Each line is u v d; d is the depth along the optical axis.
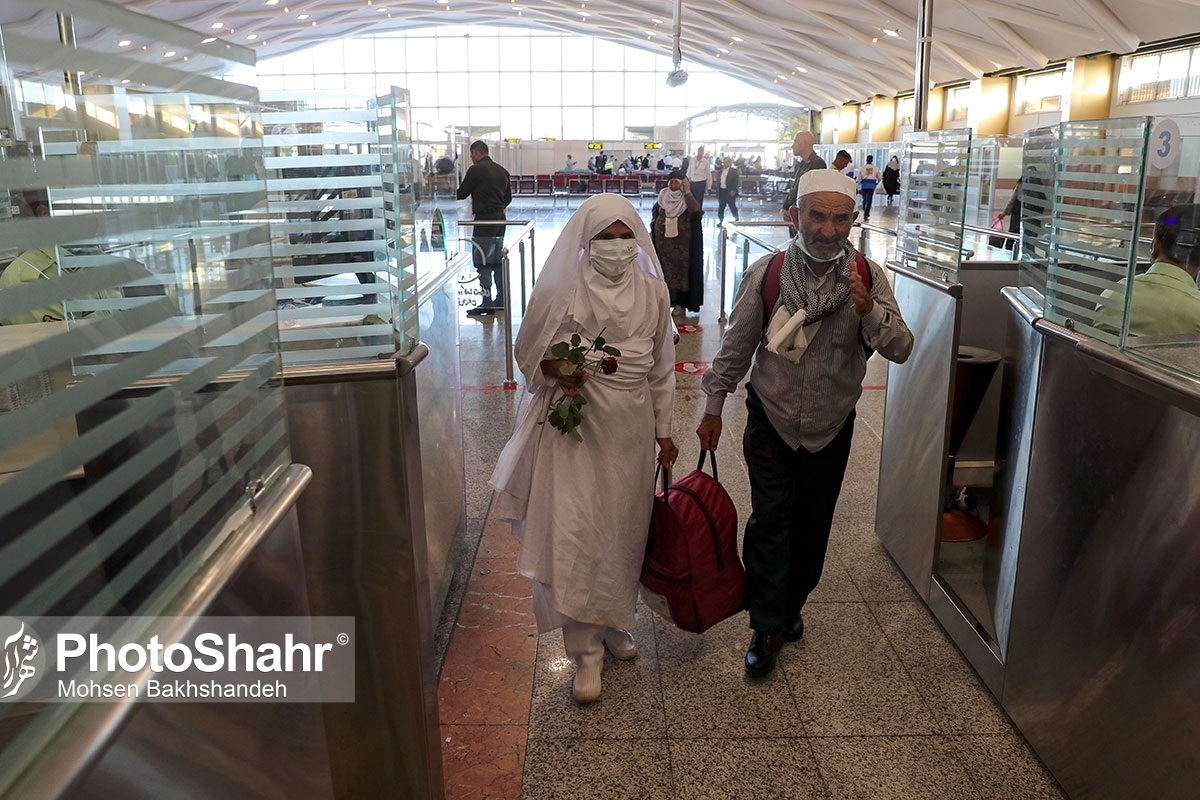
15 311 0.70
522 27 34.25
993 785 2.18
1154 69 16.77
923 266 3.16
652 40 32.72
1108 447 2.00
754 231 7.22
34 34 0.75
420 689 1.98
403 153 1.93
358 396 1.81
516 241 6.14
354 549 1.89
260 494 1.23
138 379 0.90
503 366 6.38
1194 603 1.69
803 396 2.43
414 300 2.05
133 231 0.90
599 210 2.28
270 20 28.45
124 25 0.89
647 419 2.39
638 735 2.37
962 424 3.45
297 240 1.80
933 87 26.91
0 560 0.66
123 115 0.89
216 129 1.11
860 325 2.38
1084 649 2.06
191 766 0.92
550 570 2.35
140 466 0.89
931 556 2.98
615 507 2.34
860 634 2.87
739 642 2.83
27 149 0.74
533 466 2.41
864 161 11.27
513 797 2.15
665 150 24.20
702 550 2.47
